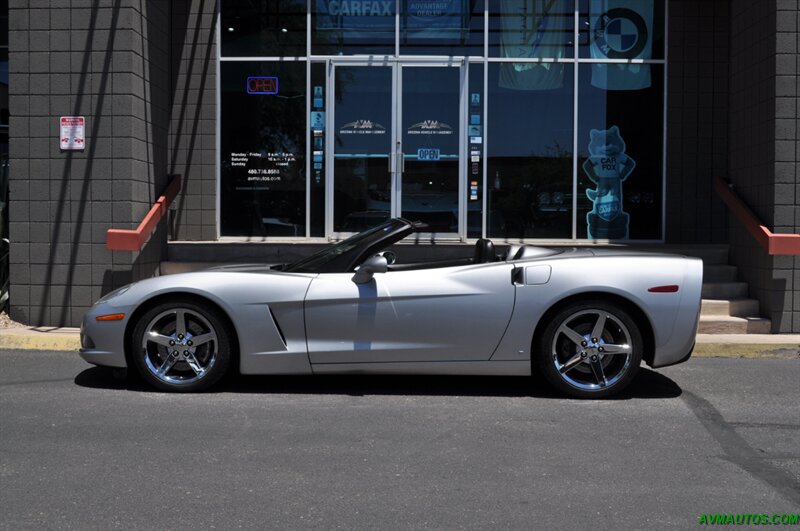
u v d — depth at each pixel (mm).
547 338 5809
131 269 8633
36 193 8672
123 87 8617
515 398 5953
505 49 11281
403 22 11258
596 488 4098
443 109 11250
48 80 8641
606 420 5375
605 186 11312
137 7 8750
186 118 11172
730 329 8570
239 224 11258
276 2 11227
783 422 5379
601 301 5801
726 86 11312
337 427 5148
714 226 11344
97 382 6316
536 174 11273
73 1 8586
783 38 8547
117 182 8641
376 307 5750
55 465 4371
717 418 5465
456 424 5242
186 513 3719
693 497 3984
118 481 4137
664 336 5777
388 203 11250
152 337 5883
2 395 5895
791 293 8562
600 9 11289
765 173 8828
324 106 11250
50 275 8672
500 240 11227
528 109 11273
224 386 6188
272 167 11234
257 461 4465
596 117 11312
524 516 3721
